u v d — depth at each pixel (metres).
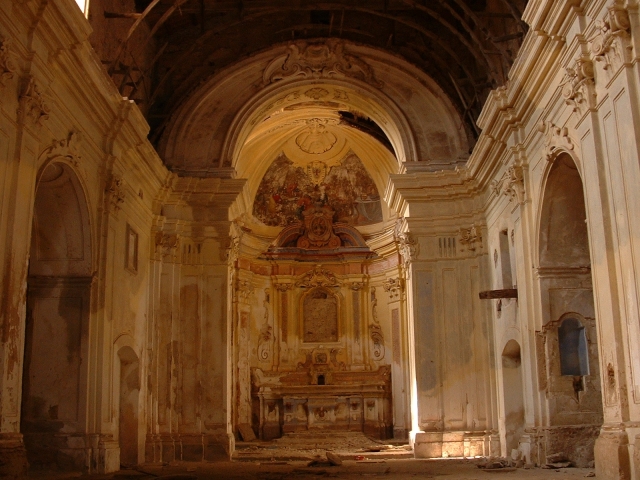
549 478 10.52
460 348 17.50
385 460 16.25
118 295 14.58
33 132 10.27
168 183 17.84
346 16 18.97
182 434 17.06
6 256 9.53
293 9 17.41
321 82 19.06
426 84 18.81
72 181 12.55
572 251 12.93
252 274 25.27
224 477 11.96
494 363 16.86
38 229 13.02
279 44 18.55
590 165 9.99
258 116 19.47
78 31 10.98
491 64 15.42
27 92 9.95
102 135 13.78
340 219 26.06
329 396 24.42
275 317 25.72
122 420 15.76
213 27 18.33
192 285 17.91
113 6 15.66
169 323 17.47
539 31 11.10
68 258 13.12
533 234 13.29
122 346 14.73
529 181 13.52
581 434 12.36
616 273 9.30
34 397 12.62
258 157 25.16
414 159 18.66
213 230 18.17
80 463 12.38
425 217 18.19
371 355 25.20
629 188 8.82
